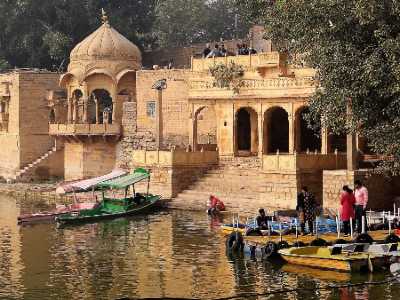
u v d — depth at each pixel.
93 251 29.66
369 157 39.84
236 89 46.69
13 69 66.31
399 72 25.38
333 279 24.00
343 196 28.95
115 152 56.12
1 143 62.47
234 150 47.31
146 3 72.19
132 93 56.91
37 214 39.22
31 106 59.81
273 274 24.84
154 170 45.16
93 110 65.38
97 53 56.09
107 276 24.98
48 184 56.47
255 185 42.09
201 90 48.62
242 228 31.98
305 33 29.27
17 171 59.69
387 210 36.19
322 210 34.28
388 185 36.56
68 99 57.38
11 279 24.67
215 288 23.14
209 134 51.47
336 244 26.20
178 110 53.19
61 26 67.88
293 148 44.09
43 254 29.14
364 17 26.17
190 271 25.53
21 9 66.75
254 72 47.31
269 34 35.19
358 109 27.81
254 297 21.91
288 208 38.12
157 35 80.56
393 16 26.52
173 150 44.31
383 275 24.48
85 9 68.19
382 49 26.14
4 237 33.59
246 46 51.94
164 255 28.42
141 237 32.81
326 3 27.47
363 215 29.05
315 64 28.98
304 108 44.03
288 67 45.59
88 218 38.44
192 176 45.06
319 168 38.72
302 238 28.06
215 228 34.84
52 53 65.81
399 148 27.16
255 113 48.81
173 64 64.56
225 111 47.69
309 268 25.61
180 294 22.47
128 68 56.34
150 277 24.77
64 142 57.50
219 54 51.56
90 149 55.69
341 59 27.16
